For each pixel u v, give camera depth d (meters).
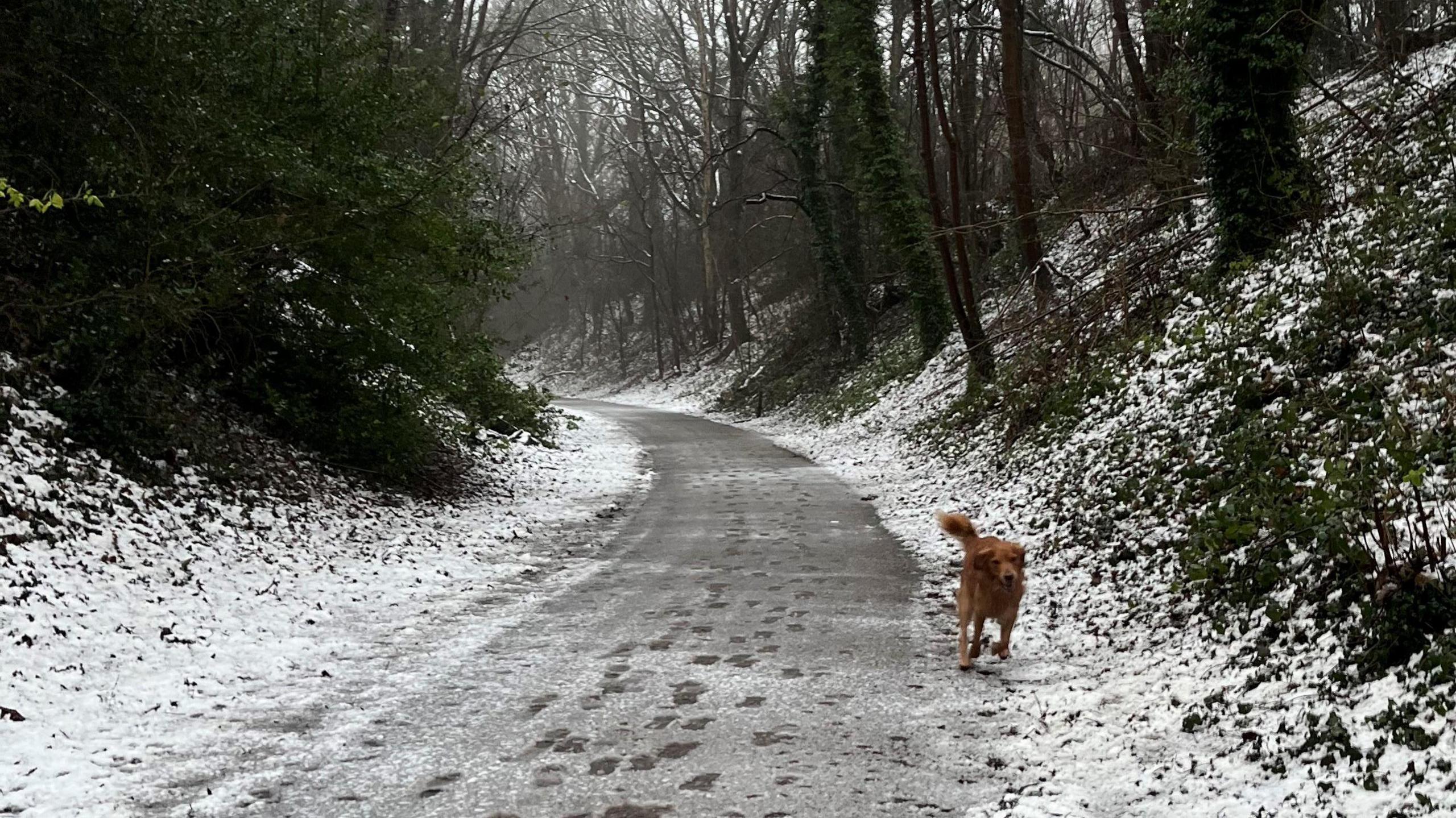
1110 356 15.10
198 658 7.03
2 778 4.88
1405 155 13.74
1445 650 4.60
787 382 39.44
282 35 12.19
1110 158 24.80
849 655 7.14
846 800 4.64
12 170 9.55
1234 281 13.79
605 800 4.69
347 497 12.92
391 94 13.55
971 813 4.45
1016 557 6.61
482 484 17.27
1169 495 9.12
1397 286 9.84
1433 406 7.40
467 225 15.00
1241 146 14.23
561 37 41.72
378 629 8.27
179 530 9.32
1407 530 5.79
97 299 9.84
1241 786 4.36
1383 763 4.12
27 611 6.73
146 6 10.11
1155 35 21.53
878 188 27.92
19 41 9.27
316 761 5.26
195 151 10.73
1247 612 6.29
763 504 16.03
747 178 52.44
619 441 29.89
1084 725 5.42
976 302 28.78
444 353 14.89
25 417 9.29
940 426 20.70
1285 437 8.47
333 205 11.79
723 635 7.83
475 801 4.71
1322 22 15.52
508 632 8.15
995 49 32.56
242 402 13.40
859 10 26.59
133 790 4.86
